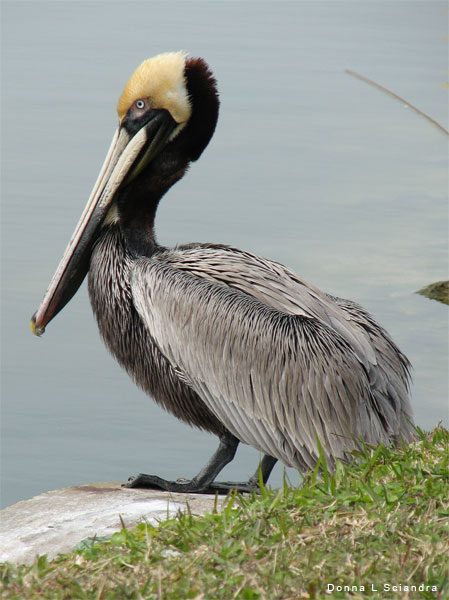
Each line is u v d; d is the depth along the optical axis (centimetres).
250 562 657
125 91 1170
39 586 646
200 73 1160
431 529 701
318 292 1062
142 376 1110
